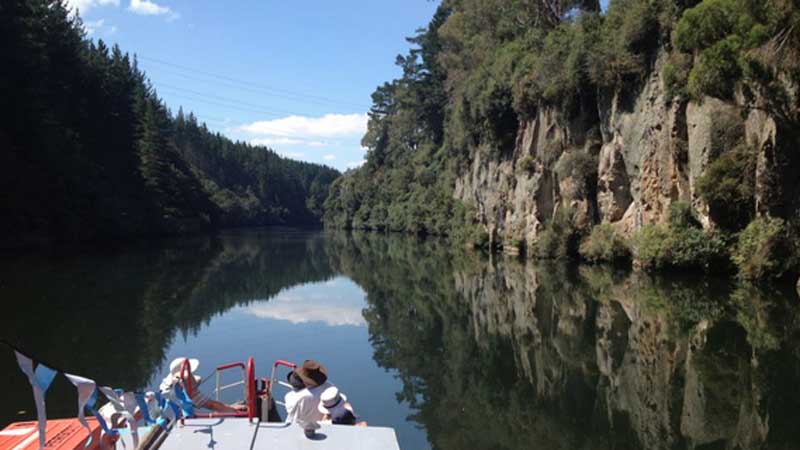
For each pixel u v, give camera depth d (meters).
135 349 14.46
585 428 9.50
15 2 40.72
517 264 35.62
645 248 27.50
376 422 9.93
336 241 67.62
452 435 9.30
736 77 20.23
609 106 32.97
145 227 62.53
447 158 69.38
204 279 28.92
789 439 8.75
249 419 5.71
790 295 20.19
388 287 27.67
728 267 24.77
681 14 27.09
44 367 3.91
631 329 16.44
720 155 24.48
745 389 11.02
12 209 38.31
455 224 58.41
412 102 77.88
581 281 26.44
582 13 36.56
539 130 40.72
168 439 5.20
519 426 9.69
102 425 4.30
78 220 45.75
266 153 150.12
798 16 18.03
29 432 5.65
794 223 21.72
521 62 42.50
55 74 50.78
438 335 16.77
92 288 23.80
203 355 14.18
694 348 14.06
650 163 29.31
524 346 15.20
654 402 10.60
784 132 21.44
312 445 5.20
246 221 115.38
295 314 20.05
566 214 35.97
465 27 57.56
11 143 39.31
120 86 67.81
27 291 22.42
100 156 57.19
